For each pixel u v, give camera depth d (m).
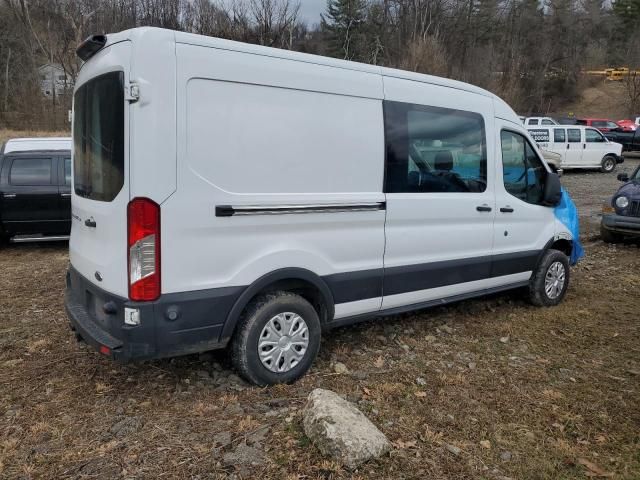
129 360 3.29
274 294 3.78
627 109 51.88
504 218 5.37
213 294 3.44
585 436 3.40
